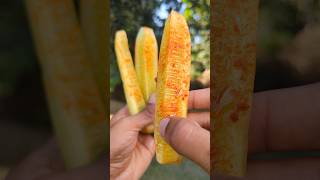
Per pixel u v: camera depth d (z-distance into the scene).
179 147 0.19
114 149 0.19
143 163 0.19
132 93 0.20
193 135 0.18
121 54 0.20
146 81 0.20
